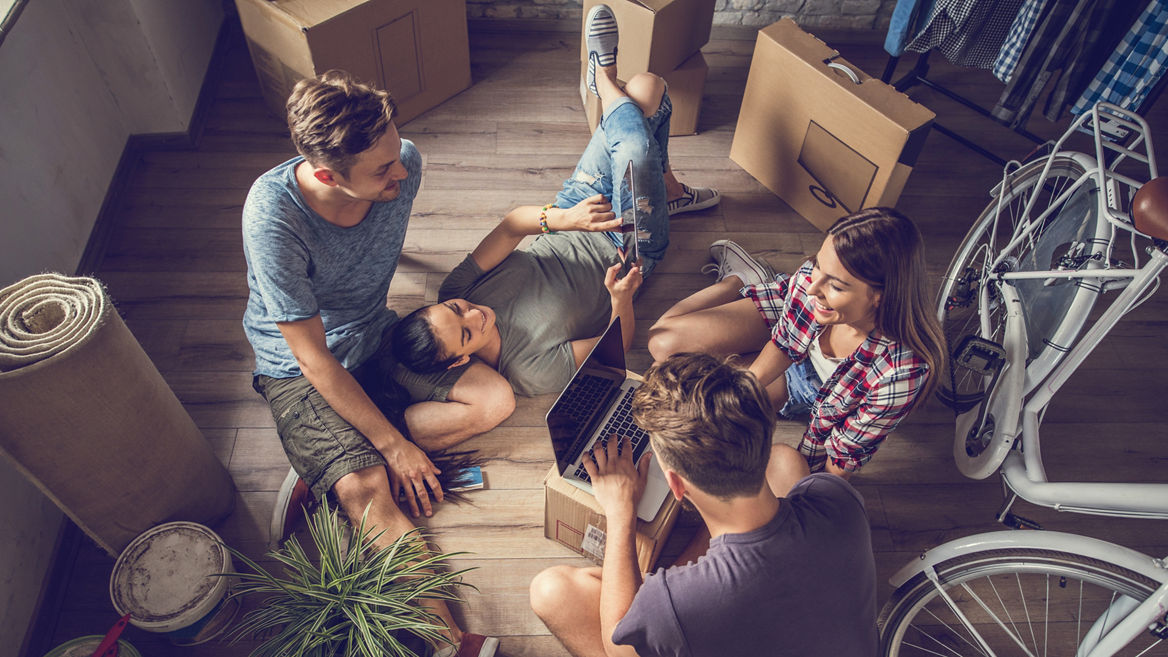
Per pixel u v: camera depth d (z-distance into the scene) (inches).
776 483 70.9
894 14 99.4
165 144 111.3
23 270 81.9
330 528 67.1
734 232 108.2
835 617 47.3
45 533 73.2
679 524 80.4
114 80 102.7
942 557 63.4
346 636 62.7
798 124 102.2
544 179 112.0
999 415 70.2
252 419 86.1
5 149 80.4
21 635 68.4
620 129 81.4
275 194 65.9
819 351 70.9
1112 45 85.5
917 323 57.1
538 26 135.3
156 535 69.2
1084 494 62.5
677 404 45.8
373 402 80.4
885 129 90.3
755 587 46.1
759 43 101.1
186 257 99.4
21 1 72.9
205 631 68.5
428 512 77.9
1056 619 75.7
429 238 103.6
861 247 53.7
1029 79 92.1
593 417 73.9
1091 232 70.4
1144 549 81.1
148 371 64.0
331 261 72.2
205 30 120.3
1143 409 92.0
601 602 58.1
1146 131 64.9
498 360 83.9
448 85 120.6
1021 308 70.9
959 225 110.6
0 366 54.8
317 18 97.4
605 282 80.1
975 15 95.3
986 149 119.3
